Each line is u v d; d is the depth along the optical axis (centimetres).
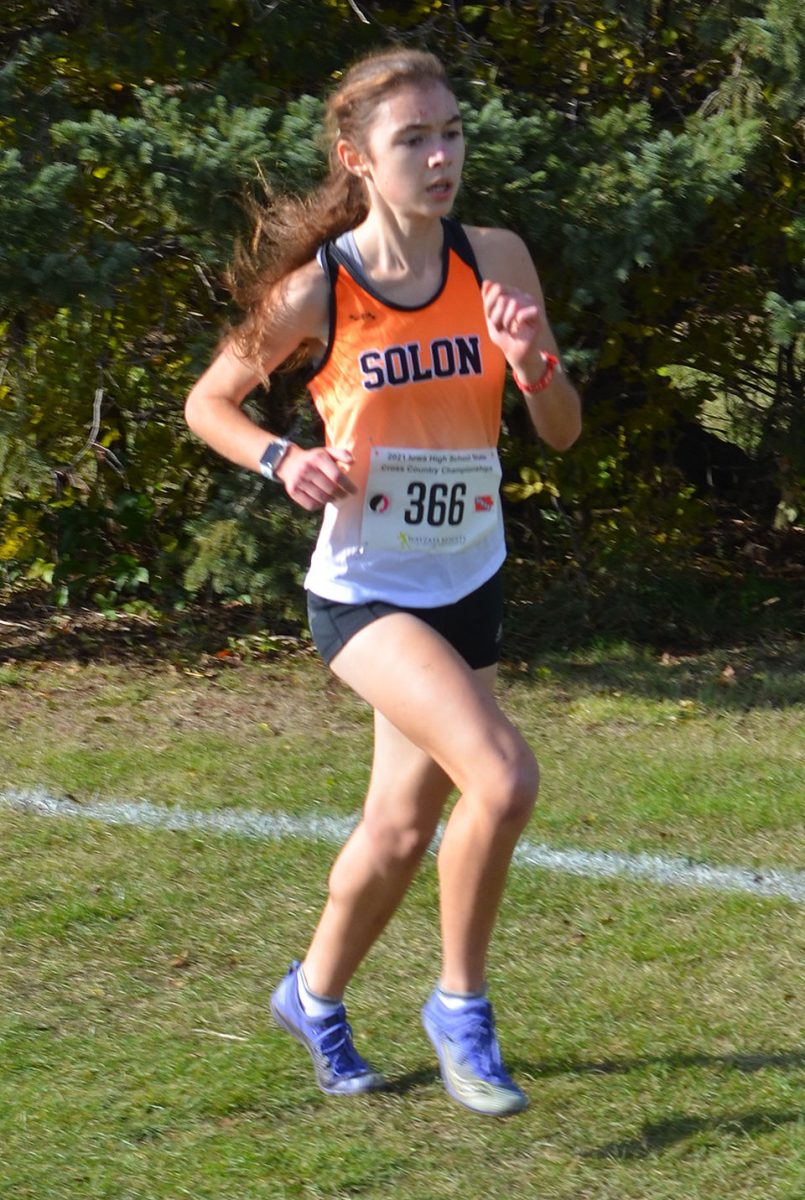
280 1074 440
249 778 711
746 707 823
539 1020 469
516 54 958
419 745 381
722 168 812
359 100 368
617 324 924
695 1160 392
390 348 379
